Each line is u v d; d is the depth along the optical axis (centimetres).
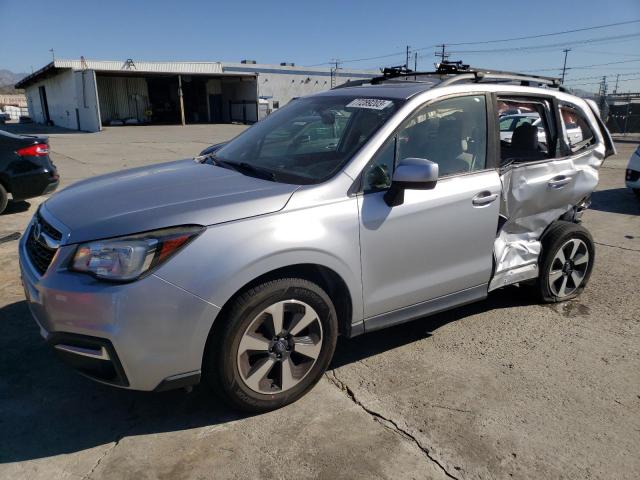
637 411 301
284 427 279
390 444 268
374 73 5206
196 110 4184
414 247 325
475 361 353
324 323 298
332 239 287
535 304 452
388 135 320
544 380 331
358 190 304
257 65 4519
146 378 251
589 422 290
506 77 407
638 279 520
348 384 321
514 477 248
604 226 737
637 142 2459
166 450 260
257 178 314
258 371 279
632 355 366
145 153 1669
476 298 376
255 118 3850
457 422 287
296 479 243
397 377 331
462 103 357
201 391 311
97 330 242
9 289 449
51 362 338
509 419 291
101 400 300
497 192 362
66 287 245
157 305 244
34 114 4809
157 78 3944
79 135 2586
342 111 357
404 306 334
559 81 454
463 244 350
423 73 417
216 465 251
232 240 258
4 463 249
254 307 268
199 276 250
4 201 741
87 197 296
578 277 460
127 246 244
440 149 345
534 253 418
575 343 382
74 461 252
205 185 301
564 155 429
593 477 249
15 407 292
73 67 3281
